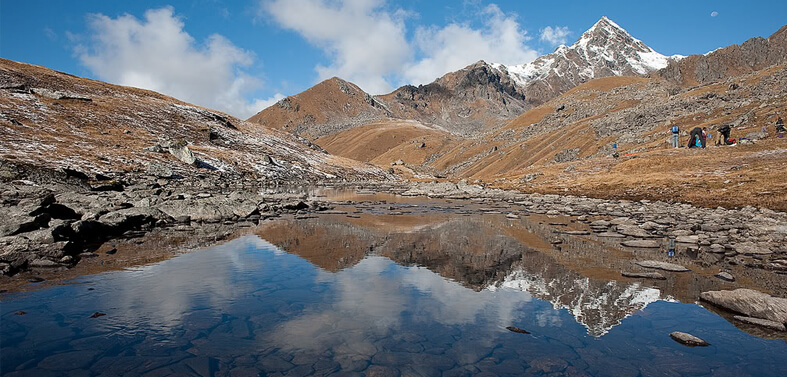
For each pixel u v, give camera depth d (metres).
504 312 10.59
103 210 25.75
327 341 8.45
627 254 18.69
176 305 10.56
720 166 72.81
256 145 132.12
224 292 11.80
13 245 16.36
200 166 89.62
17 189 28.73
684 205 42.00
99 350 7.72
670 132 131.00
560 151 167.62
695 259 17.81
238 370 7.01
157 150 87.00
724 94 158.62
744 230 25.22
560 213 37.84
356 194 68.94
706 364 7.74
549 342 8.68
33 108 86.62
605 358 7.93
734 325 9.90
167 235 22.58
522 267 15.90
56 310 9.95
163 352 7.70
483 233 25.16
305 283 12.95
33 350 7.64
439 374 7.04
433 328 9.34
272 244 20.09
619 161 101.62
